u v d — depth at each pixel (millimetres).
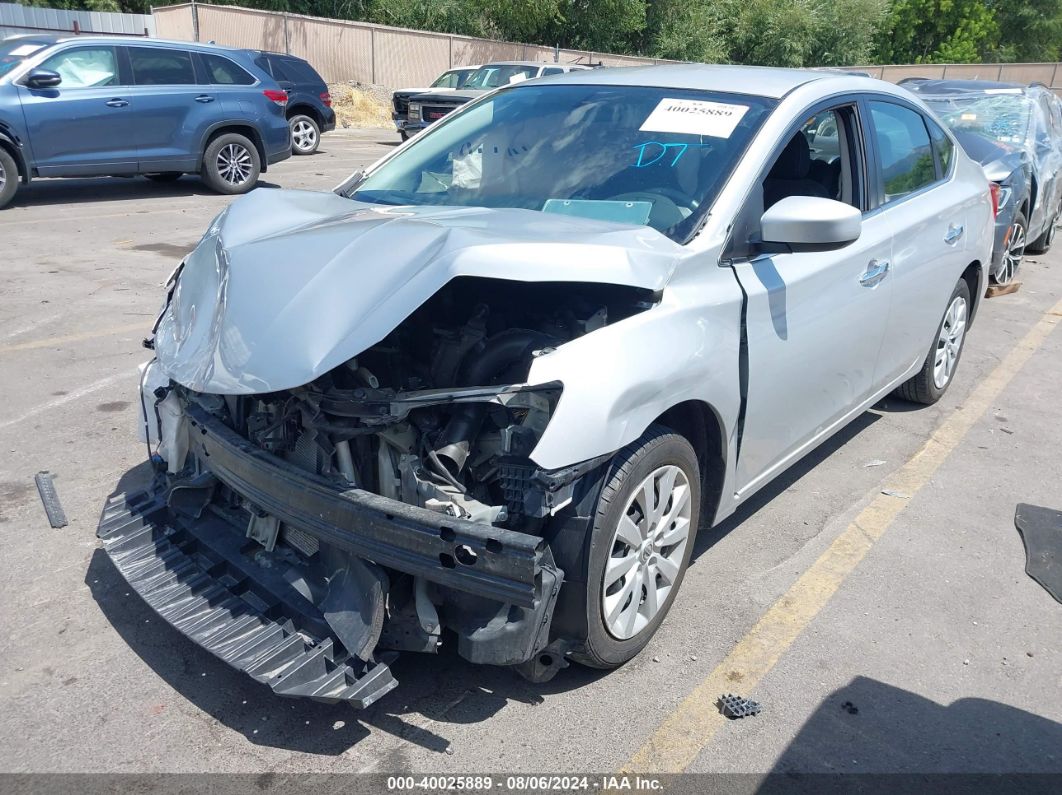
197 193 12547
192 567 3168
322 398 2623
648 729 2820
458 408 2725
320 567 2898
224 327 2791
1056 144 10125
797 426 3846
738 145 3492
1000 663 3217
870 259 4102
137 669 3049
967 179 5430
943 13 46125
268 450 2904
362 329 2543
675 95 3840
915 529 4176
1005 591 3684
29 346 6129
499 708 2895
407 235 2805
